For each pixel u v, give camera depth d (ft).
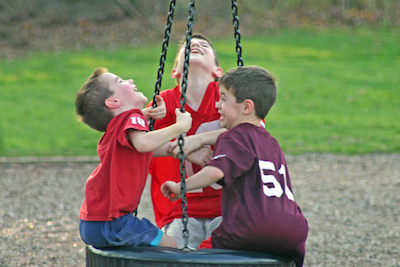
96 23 263.08
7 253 62.69
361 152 118.42
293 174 102.53
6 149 117.39
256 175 32.63
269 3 280.72
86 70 198.59
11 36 245.86
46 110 150.00
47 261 60.44
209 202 40.47
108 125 34.99
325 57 216.33
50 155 114.73
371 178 99.45
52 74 192.85
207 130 40.93
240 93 34.53
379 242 67.36
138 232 34.19
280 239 31.81
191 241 40.06
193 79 41.52
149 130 37.32
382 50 227.20
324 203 84.69
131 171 34.35
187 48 34.17
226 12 271.69
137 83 173.47
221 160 32.48
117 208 33.53
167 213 41.88
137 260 30.89
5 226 72.84
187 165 41.04
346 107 153.48
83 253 63.46
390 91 169.37
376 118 143.64
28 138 125.70
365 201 85.61
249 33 253.85
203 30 255.50
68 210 80.79
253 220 31.45
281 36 249.96
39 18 261.24
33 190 91.04
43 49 232.32
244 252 31.45
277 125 137.59
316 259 61.52
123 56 219.00
